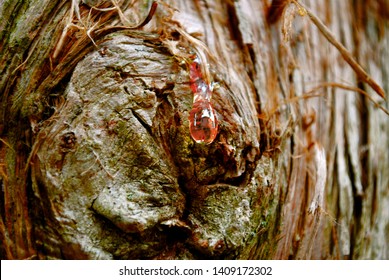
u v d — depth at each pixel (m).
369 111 0.28
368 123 0.28
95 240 0.21
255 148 0.22
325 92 0.27
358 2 0.29
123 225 0.21
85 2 0.23
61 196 0.21
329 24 0.28
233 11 0.25
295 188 0.24
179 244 0.22
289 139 0.24
